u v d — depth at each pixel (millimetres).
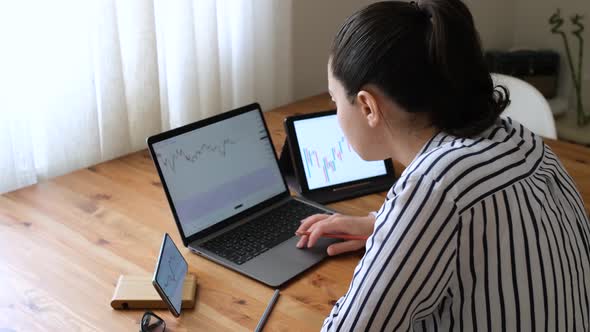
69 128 1811
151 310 1189
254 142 1528
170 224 1462
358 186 1633
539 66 3260
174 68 2039
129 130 1925
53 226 1443
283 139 1869
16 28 1649
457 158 881
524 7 3479
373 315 871
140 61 1898
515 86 2074
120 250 1359
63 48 1740
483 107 939
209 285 1260
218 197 1439
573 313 921
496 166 890
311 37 2598
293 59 2557
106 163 1754
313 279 1282
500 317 880
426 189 867
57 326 1136
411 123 933
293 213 1503
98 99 1862
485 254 866
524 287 873
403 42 881
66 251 1352
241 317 1172
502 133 951
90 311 1178
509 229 867
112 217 1484
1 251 1346
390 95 902
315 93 2707
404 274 859
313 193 1591
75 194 1585
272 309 1193
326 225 1361
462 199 857
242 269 1298
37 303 1193
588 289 978
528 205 888
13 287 1235
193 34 2002
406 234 861
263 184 1524
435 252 855
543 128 2031
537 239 882
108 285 1247
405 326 879
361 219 1385
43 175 1835
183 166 1395
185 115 2090
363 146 992
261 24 2248
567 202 987
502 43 3523
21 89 1694
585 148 1882
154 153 1353
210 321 1161
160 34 1948
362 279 887
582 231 995
